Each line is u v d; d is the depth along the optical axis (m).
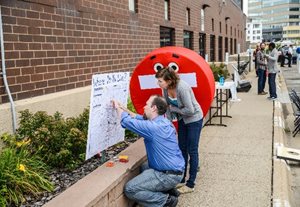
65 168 4.68
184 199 4.84
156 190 4.20
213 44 23.50
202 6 19.38
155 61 5.45
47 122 4.80
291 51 38.94
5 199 3.65
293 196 5.46
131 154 4.98
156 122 4.23
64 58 6.64
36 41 5.85
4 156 4.02
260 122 9.32
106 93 4.48
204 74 5.27
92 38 7.63
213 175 5.66
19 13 5.45
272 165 6.08
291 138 8.83
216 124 9.06
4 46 5.16
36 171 4.21
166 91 4.86
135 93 5.71
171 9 13.64
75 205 3.44
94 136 4.42
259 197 4.88
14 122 5.04
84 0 7.29
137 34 10.17
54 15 6.31
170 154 4.18
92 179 4.07
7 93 5.11
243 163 6.19
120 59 9.06
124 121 4.27
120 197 4.20
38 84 5.93
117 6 8.84
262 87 14.14
